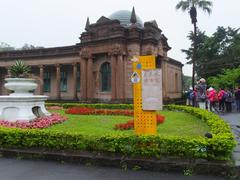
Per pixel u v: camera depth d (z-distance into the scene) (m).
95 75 32.03
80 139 7.54
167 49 34.97
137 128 8.82
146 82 8.65
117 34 29.19
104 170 6.75
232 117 16.62
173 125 12.04
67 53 36.38
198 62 45.81
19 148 8.21
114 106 21.86
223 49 46.00
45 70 40.44
